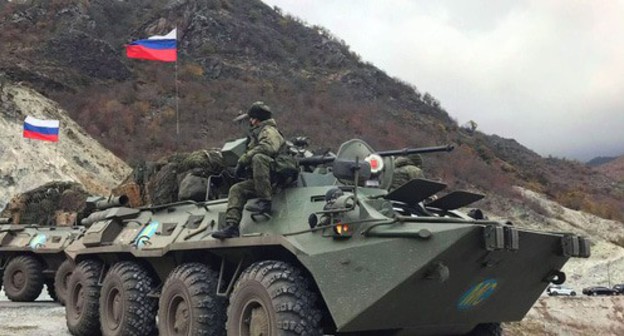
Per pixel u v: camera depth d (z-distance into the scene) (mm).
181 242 7645
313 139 62250
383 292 5602
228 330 6605
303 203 6781
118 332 8477
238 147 7773
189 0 93625
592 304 14352
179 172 10430
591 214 70250
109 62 68375
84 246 9852
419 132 77875
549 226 63438
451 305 6289
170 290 7629
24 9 76188
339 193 6320
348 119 73562
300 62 92875
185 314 7410
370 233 5863
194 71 76125
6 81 42531
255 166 6934
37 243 14828
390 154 7363
